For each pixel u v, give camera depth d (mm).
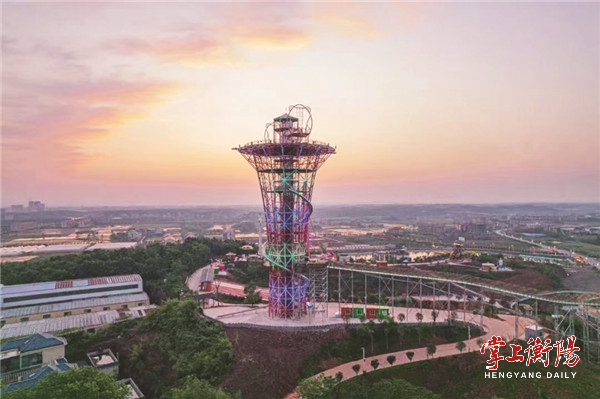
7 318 142875
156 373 102750
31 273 174125
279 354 108438
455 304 150875
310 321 122500
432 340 114562
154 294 174625
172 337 114062
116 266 186500
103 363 105688
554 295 121438
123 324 127500
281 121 129125
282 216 128875
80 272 180500
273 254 128750
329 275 186875
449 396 91125
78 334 120875
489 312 141250
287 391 99312
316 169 131750
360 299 153625
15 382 89562
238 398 86562
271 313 129875
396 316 127250
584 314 117000
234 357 105125
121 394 76812
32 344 102750
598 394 87688
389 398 77188
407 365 99812
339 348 111625
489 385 91938
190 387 81312
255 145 126062
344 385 89812
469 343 111500
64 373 76000
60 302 158875
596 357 109188
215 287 176000
